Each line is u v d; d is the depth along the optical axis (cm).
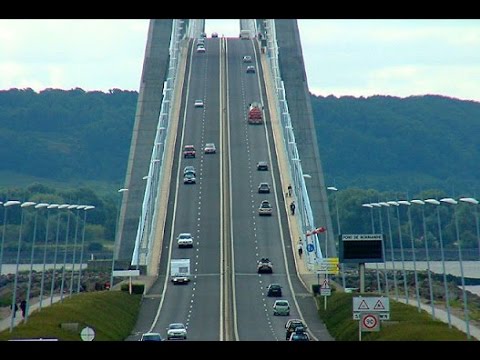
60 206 17775
